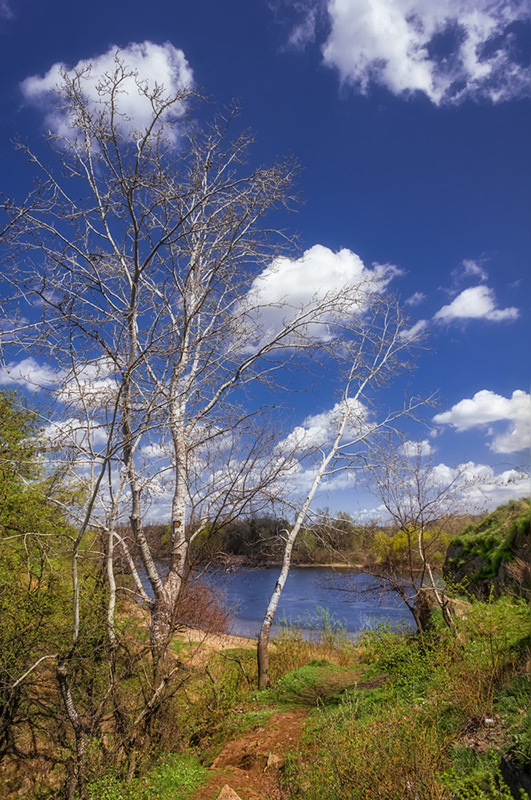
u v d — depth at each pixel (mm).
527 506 10844
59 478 7750
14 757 7820
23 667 7281
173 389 8930
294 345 10547
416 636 8711
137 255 8188
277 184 9164
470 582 11758
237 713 8836
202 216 10648
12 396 9414
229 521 8688
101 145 8172
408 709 5949
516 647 5910
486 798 3791
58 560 8305
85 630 7301
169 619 8375
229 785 6250
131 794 6156
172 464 9695
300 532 11883
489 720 4824
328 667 10594
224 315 9641
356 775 4703
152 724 7508
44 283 7465
